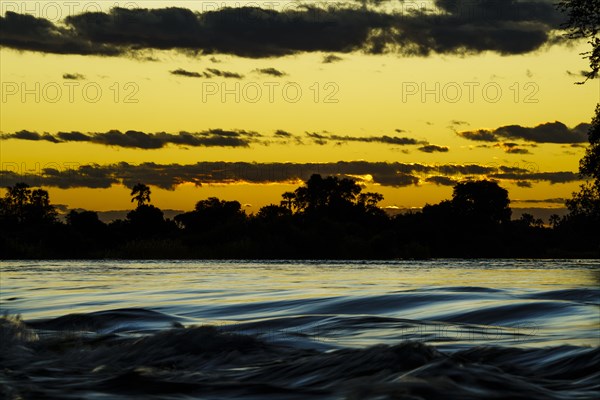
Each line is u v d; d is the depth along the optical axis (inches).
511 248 4271.7
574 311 555.2
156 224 4498.0
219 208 4576.8
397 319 552.1
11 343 434.0
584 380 310.7
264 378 334.3
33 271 1795.0
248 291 976.3
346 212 4810.5
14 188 4269.2
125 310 636.1
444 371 311.6
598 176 2600.9
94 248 3531.0
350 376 323.3
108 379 343.6
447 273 1759.4
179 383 330.6
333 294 828.0
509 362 348.5
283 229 3385.8
